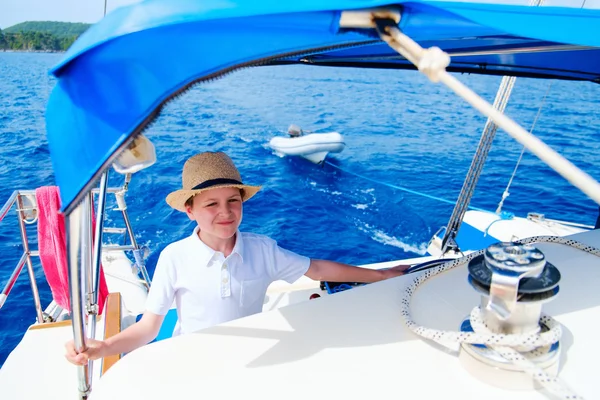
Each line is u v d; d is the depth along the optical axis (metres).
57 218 3.08
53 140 0.91
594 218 9.28
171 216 9.40
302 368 1.11
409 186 11.91
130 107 0.86
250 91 31.31
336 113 23.09
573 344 1.14
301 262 2.12
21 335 5.65
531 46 1.51
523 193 10.76
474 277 0.96
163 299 1.92
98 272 1.84
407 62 2.21
